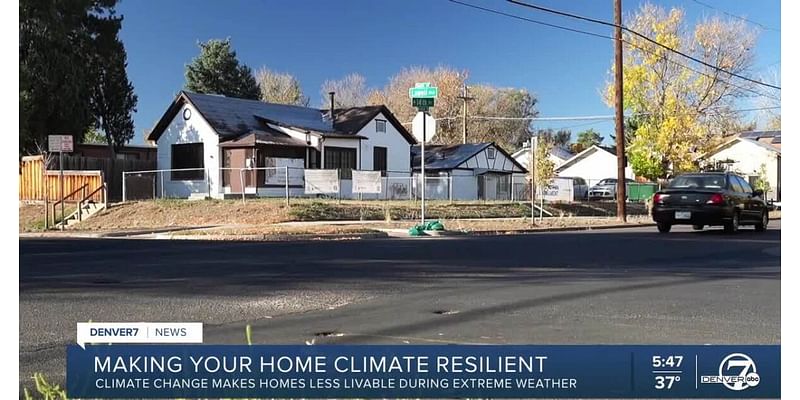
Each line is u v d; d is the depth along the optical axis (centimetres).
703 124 4128
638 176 4962
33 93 2973
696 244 1614
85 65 3359
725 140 4956
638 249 1483
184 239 1894
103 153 4031
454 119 6225
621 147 2716
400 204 2820
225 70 5750
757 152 5300
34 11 2934
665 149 4109
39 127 3100
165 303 805
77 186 2814
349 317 729
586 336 635
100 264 1191
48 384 483
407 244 1628
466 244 1623
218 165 3281
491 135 7238
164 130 3484
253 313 749
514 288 923
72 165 3247
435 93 1978
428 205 2906
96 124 3609
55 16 2994
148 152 4334
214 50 5753
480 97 7088
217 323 696
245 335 638
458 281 984
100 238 2016
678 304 802
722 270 1112
